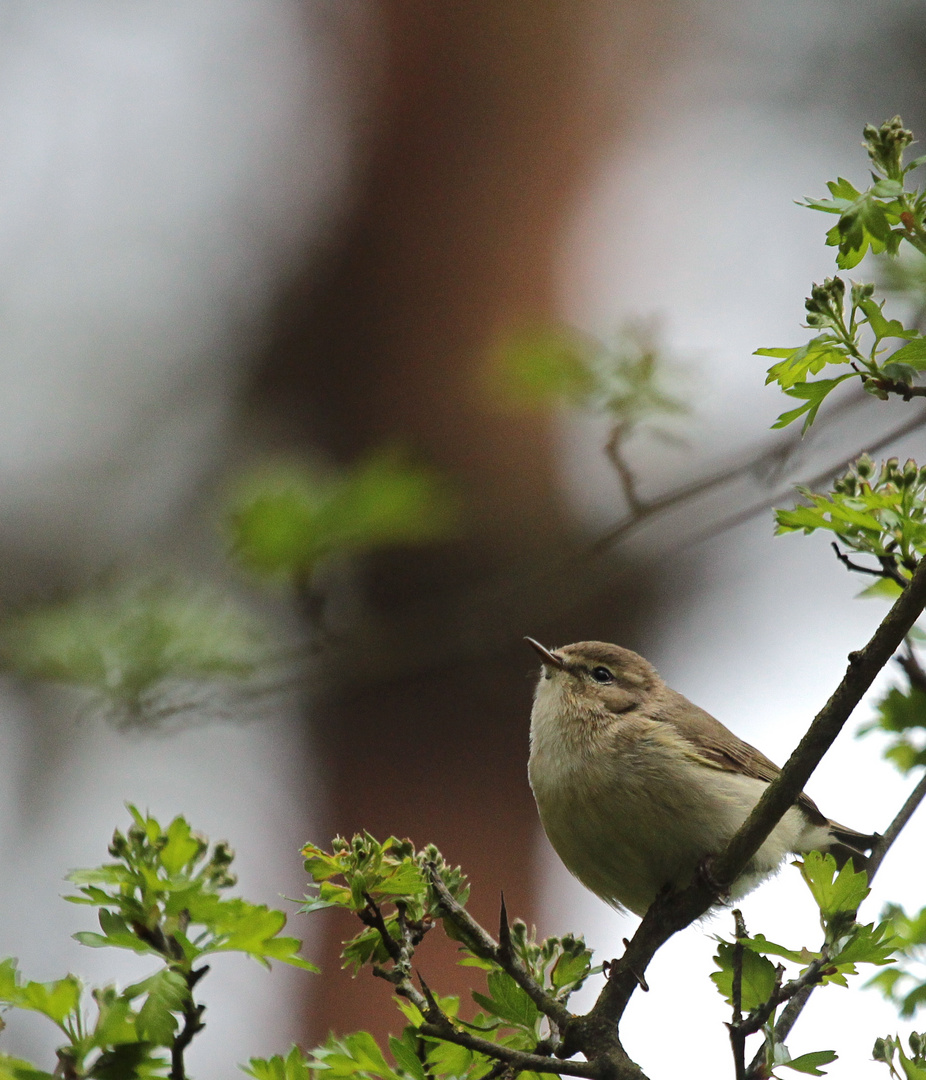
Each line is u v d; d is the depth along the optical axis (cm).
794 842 863
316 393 1516
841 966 539
